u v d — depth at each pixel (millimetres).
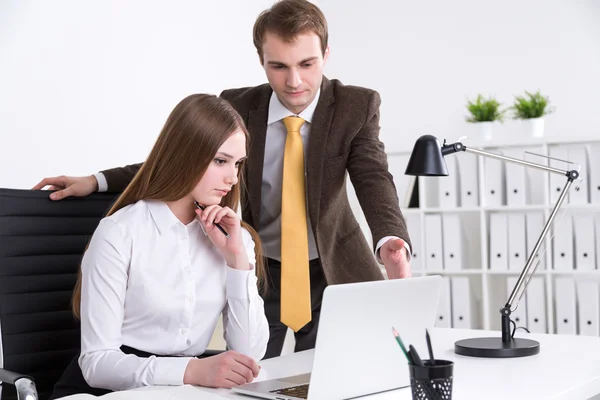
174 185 1764
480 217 4555
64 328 2025
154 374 1529
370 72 5258
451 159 4480
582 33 4613
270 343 2293
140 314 1746
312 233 2240
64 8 3602
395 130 5172
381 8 5215
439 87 5031
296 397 1336
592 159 4145
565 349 1855
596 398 1783
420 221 4555
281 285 2160
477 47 4910
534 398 1347
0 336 1902
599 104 4574
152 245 1762
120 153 3893
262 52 2111
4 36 3344
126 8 3920
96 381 1612
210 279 1837
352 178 2217
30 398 1459
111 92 3838
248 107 2264
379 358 1407
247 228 2021
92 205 2104
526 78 4773
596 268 4168
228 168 1786
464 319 4441
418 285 1438
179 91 4246
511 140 4297
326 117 2199
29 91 3439
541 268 4281
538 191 4375
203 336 1836
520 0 4773
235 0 4641
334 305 1298
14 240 1942
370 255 2342
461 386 1449
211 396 1332
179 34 4246
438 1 5023
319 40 2076
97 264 1705
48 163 3525
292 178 2188
